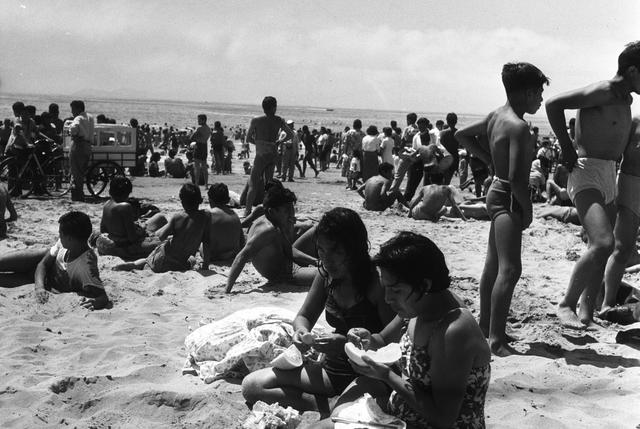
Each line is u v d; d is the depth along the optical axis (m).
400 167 14.09
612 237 5.80
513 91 5.41
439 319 3.25
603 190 5.82
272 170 12.05
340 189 19.12
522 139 5.32
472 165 16.44
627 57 5.54
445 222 12.57
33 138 15.19
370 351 3.44
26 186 15.75
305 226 8.30
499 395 4.70
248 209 11.74
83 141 14.20
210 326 5.18
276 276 7.46
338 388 4.20
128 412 4.35
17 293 6.88
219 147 24.03
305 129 23.50
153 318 6.31
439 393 3.23
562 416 4.39
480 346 3.20
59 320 6.18
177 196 15.80
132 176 21.41
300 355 4.27
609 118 5.66
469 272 8.49
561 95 5.67
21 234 10.03
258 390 4.35
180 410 4.41
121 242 8.42
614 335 6.09
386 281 3.26
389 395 3.81
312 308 4.42
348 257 4.01
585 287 6.20
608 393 4.78
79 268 6.74
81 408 4.40
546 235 11.16
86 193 15.98
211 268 8.20
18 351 5.33
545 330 6.13
